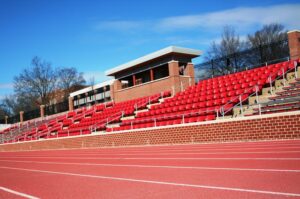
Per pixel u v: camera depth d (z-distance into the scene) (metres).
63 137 30.52
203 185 5.98
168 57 28.48
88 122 32.84
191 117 21.81
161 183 6.57
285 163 7.96
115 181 7.33
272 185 5.48
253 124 16.31
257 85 20.22
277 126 15.41
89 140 27.33
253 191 5.13
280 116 15.30
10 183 8.36
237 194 5.01
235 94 21.44
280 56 29.17
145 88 30.91
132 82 34.84
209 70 29.69
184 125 19.67
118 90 34.31
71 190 6.57
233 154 11.10
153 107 26.94
